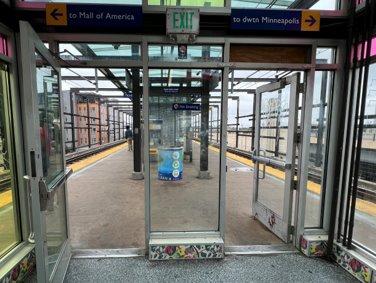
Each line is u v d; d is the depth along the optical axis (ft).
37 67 5.63
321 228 8.34
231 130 39.99
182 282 6.67
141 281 6.69
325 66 7.54
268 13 6.89
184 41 6.97
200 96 10.78
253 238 9.20
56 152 7.12
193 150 14.62
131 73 18.99
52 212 6.26
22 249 6.93
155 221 10.27
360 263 6.71
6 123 6.91
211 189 14.19
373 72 6.88
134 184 17.11
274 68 7.53
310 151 8.13
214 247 7.74
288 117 8.51
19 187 7.01
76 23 6.58
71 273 7.01
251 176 19.60
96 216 11.23
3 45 6.45
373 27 6.48
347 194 7.39
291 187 8.41
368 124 7.10
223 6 6.77
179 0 6.89
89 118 39.40
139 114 18.37
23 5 6.54
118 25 6.70
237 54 7.41
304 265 7.48
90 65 7.18
